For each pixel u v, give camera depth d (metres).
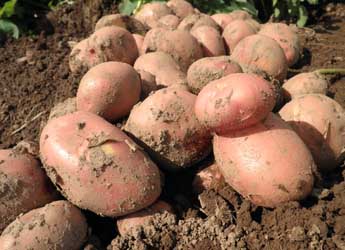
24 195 0.39
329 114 0.42
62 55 0.68
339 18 0.79
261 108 0.36
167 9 0.65
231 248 0.37
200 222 0.38
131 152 0.38
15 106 0.59
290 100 0.49
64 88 0.58
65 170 0.37
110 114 0.45
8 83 0.64
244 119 0.36
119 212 0.38
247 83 0.36
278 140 0.37
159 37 0.54
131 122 0.41
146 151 0.41
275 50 0.51
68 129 0.38
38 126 0.55
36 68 0.65
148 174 0.38
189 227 0.38
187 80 0.45
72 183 0.37
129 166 0.37
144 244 0.37
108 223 0.41
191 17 0.61
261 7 0.84
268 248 0.36
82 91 0.44
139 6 0.74
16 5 0.79
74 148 0.37
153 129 0.40
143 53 0.55
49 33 0.77
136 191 0.37
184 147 0.40
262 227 0.37
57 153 0.37
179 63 0.53
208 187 0.41
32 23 0.80
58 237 0.36
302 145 0.38
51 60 0.67
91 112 0.44
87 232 0.38
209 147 0.42
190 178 0.43
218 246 0.37
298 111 0.42
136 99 0.46
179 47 0.53
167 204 0.40
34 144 0.43
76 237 0.37
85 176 0.37
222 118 0.36
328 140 0.42
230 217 0.38
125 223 0.38
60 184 0.38
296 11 0.78
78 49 0.55
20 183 0.39
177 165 0.41
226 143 0.38
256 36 0.52
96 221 0.41
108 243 0.40
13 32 0.76
